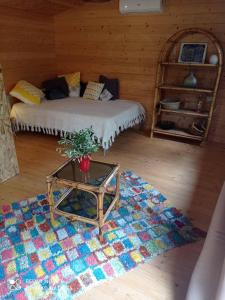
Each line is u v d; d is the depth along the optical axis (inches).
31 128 145.9
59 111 134.0
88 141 66.5
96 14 157.4
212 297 44.8
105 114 128.0
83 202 77.6
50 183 67.4
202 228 72.9
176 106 143.7
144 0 136.2
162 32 142.6
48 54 176.4
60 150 97.9
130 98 165.2
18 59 153.6
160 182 98.6
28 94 147.9
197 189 94.0
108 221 75.2
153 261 61.3
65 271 58.3
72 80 172.2
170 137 151.2
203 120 145.8
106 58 164.7
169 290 54.0
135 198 87.5
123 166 112.0
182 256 62.8
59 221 75.0
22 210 80.3
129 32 151.3
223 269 36.8
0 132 92.6
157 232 71.1
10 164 99.0
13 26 145.6
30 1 138.1
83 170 67.1
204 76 139.2
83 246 65.7
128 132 159.2
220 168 111.2
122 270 58.7
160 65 141.9
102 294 53.2
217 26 128.8
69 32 171.3
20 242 67.0
